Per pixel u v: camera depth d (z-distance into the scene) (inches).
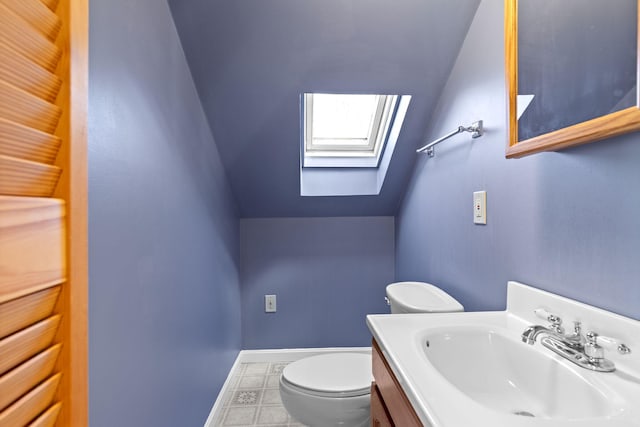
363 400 45.3
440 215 58.1
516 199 37.2
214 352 62.0
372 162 80.7
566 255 30.3
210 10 44.6
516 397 29.3
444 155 56.4
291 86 55.7
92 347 25.9
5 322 14.2
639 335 23.3
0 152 14.4
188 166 48.9
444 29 48.4
